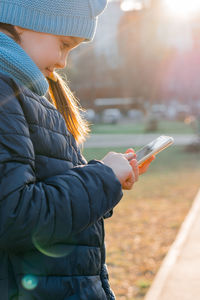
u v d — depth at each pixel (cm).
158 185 1247
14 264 128
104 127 4162
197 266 521
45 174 133
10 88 127
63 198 123
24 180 119
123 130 3700
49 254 131
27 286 128
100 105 5416
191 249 593
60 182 126
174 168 1628
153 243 668
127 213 891
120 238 702
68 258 134
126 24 5028
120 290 480
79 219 124
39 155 133
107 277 156
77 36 143
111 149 2078
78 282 135
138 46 5025
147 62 5038
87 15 143
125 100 5547
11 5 135
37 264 129
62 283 132
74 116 189
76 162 147
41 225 119
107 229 762
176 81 6331
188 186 1216
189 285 460
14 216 116
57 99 185
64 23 139
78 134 192
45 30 138
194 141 2222
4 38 133
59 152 139
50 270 131
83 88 5147
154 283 471
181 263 535
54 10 137
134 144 2366
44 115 136
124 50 5078
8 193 116
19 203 117
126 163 143
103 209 129
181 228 719
